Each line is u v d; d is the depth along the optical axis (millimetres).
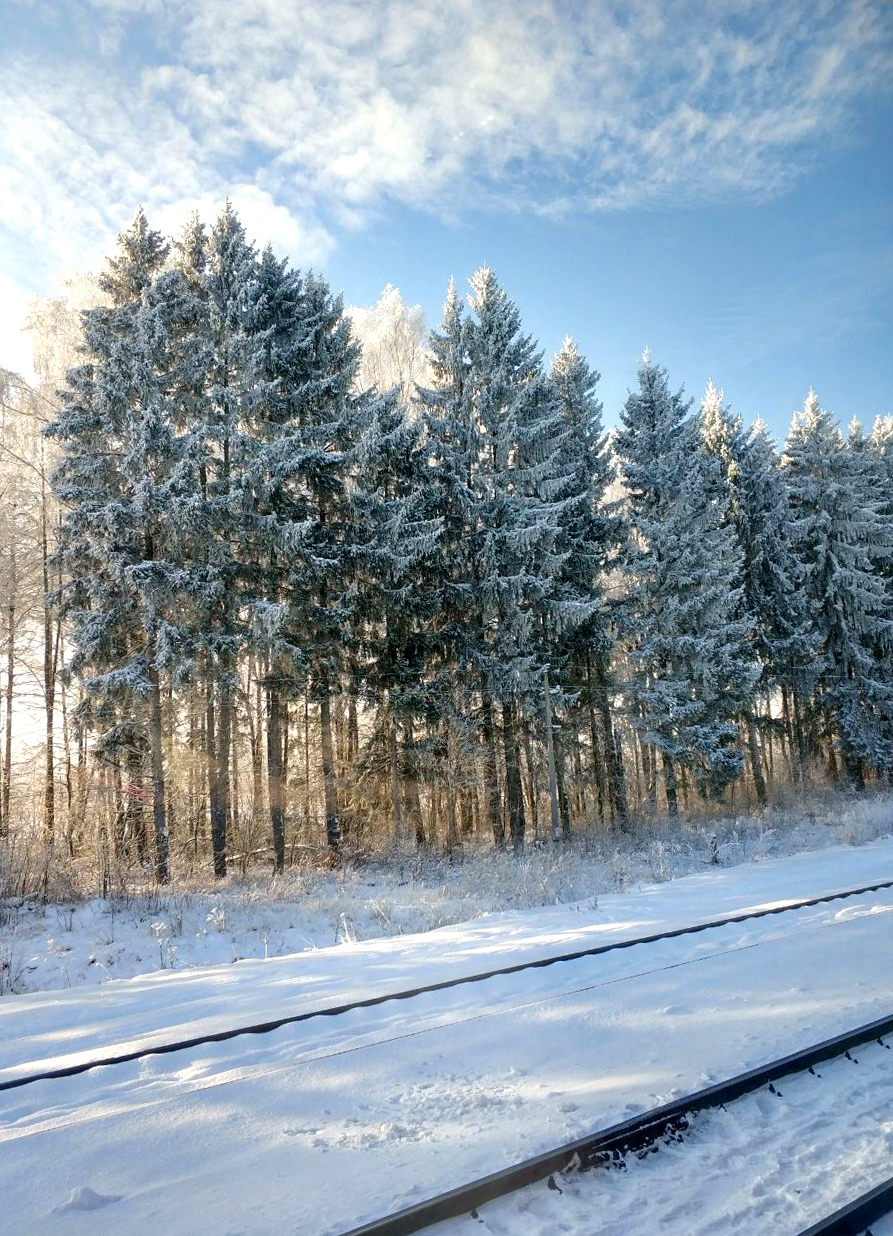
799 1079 4727
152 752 18047
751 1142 3994
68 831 19688
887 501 36531
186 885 17000
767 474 32156
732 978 6746
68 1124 4594
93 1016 7805
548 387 25266
